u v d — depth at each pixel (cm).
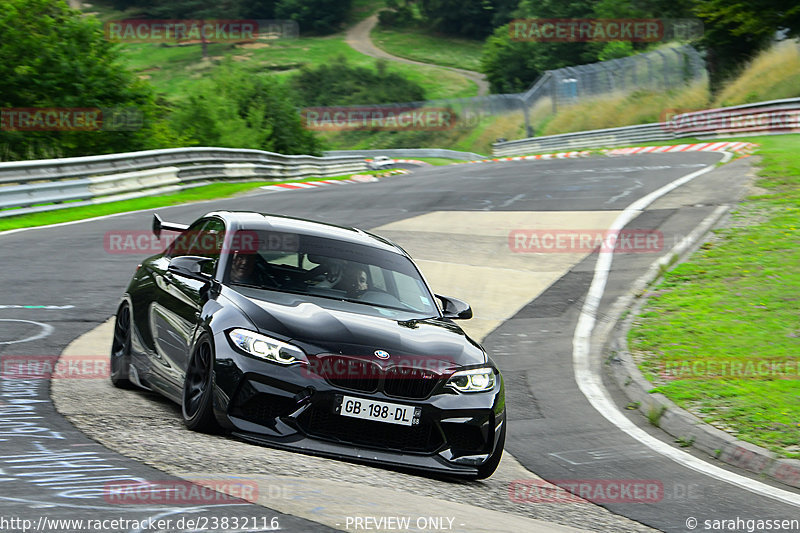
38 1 5919
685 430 1386
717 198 3591
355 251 1191
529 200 3991
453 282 2500
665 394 1554
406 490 840
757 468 1232
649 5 12825
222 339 945
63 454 781
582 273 2627
